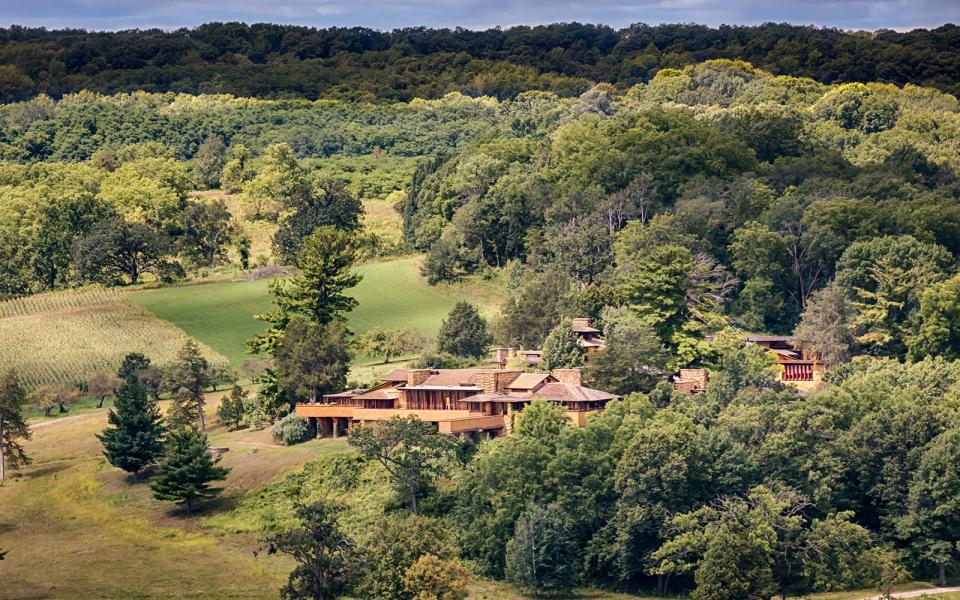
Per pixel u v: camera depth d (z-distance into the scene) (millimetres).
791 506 167875
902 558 168000
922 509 166250
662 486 165625
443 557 153750
